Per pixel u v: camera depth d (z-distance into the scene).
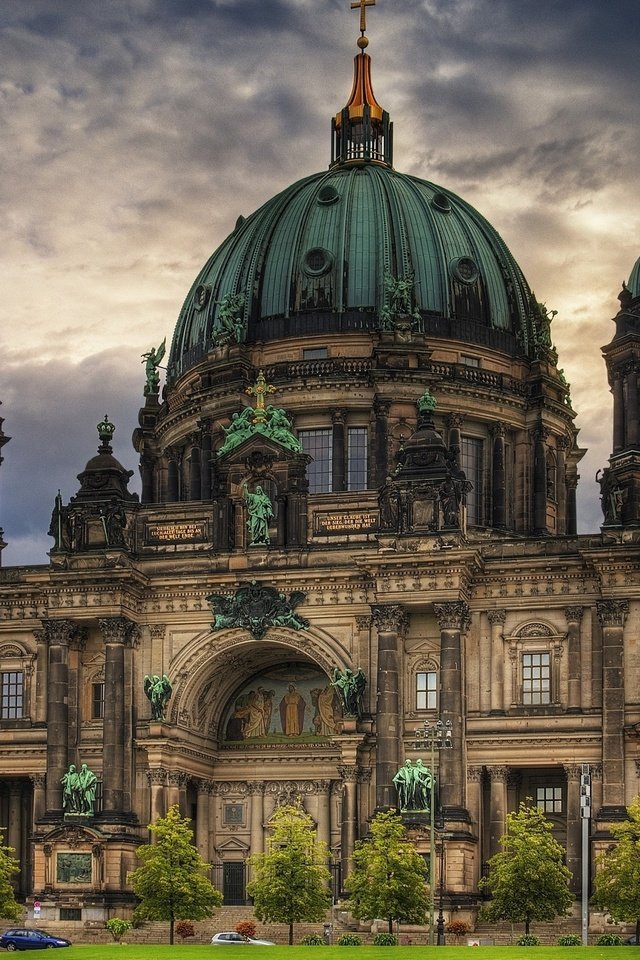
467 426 153.88
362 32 177.50
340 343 154.75
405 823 125.12
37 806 137.88
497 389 154.75
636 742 125.50
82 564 138.00
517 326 160.75
